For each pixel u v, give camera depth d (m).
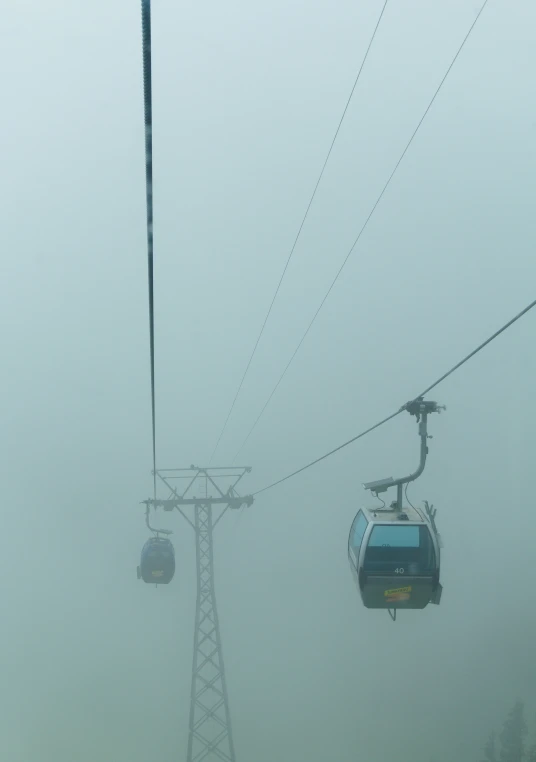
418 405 15.85
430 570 15.37
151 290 13.05
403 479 16.14
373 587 15.46
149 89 9.68
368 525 15.63
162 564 29.62
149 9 8.31
